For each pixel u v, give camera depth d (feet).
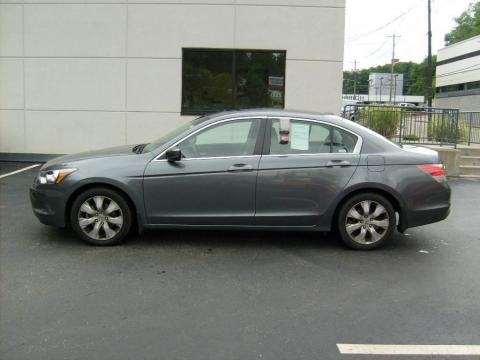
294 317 14.57
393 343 13.12
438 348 12.89
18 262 18.84
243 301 15.66
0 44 41.98
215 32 41.01
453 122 45.29
